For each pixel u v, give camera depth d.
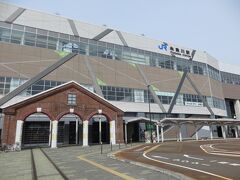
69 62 44.53
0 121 35.31
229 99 71.88
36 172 11.06
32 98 30.81
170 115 53.34
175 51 61.09
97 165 13.09
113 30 52.81
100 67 47.78
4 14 41.41
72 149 27.94
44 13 45.38
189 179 8.20
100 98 35.81
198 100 59.25
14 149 27.23
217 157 15.59
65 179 9.12
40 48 42.59
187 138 54.22
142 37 56.72
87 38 48.56
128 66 51.66
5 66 38.56
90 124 41.94
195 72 62.66
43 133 37.72
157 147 28.95
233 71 75.44
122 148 28.14
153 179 8.62
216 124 52.38
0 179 9.55
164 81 55.56
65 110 32.72
